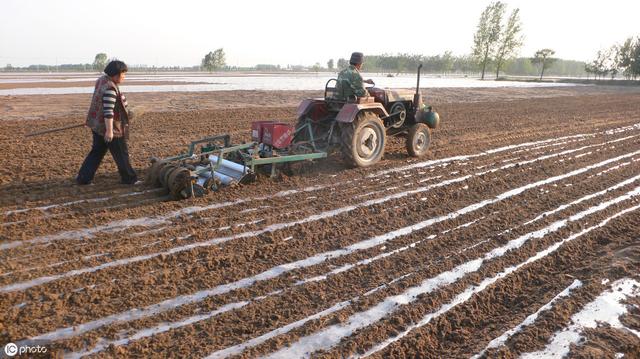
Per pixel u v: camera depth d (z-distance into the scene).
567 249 4.65
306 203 5.68
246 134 10.04
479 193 6.39
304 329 3.18
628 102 20.89
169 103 16.12
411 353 3.03
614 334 3.26
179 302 3.45
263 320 3.27
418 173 7.26
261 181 6.41
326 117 7.57
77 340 2.95
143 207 5.28
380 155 7.60
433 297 3.66
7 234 4.39
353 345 3.04
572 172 7.62
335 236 4.77
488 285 3.91
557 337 3.21
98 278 3.69
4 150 7.79
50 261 3.93
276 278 3.84
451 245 4.66
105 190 5.79
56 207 5.13
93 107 5.66
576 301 3.67
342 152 7.18
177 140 9.18
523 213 5.63
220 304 3.45
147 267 3.92
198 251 4.22
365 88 7.61
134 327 3.12
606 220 5.49
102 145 5.87
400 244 4.62
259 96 19.73
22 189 5.70
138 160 7.39
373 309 3.47
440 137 10.55
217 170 6.17
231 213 5.23
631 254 4.50
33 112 12.81
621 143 10.23
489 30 54.97
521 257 4.45
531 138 10.67
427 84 34.59
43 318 3.17
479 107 17.78
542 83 42.91
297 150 6.89
